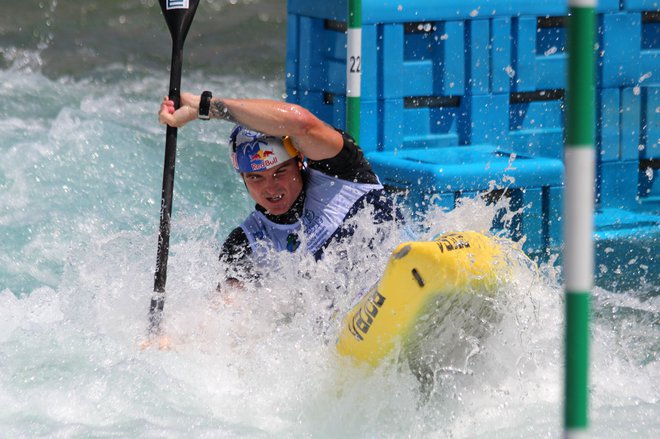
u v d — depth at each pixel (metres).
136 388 12.61
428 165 19.03
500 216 19.56
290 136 13.34
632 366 13.45
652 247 19.88
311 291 13.74
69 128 25.25
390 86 20.66
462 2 20.86
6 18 50.41
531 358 12.64
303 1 21.73
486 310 11.74
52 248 19.16
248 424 11.88
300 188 13.84
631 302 16.44
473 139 21.55
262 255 14.13
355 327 12.17
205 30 48.25
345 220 13.74
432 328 11.66
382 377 12.02
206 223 20.80
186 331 14.16
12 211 20.72
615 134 22.30
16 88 32.28
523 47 21.55
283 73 38.16
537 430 11.26
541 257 19.67
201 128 27.27
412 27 20.75
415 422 11.68
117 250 17.11
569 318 7.10
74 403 12.20
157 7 54.47
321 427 11.84
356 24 18.41
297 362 13.01
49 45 43.31
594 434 11.03
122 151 24.30
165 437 11.27
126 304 15.16
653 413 11.73
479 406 11.96
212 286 14.80
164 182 14.30
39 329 14.77
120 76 36.47
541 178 19.61
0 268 18.20
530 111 22.19
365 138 20.72
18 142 24.52
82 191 21.94
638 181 22.88
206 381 13.02
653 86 22.42
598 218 21.69
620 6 21.95
